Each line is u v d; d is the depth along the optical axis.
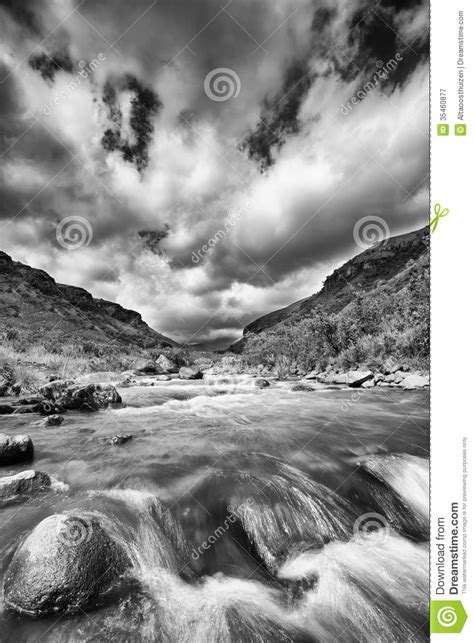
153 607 2.11
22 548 2.17
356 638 2.16
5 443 3.87
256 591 2.44
